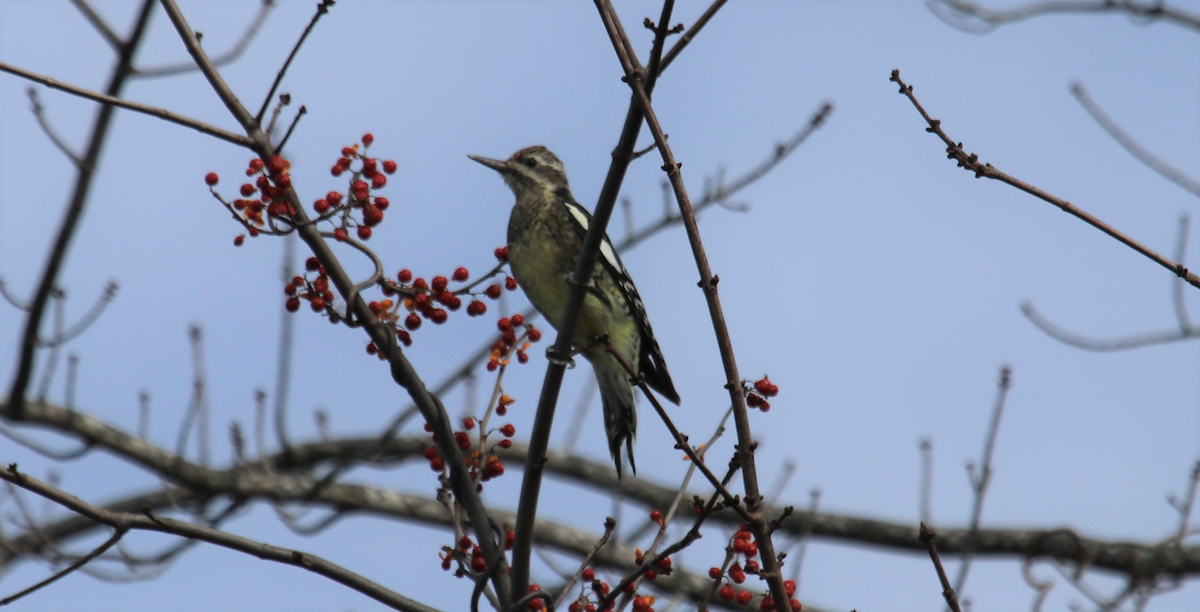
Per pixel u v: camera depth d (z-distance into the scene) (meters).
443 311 8.38
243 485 19.02
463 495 8.41
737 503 7.17
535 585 8.12
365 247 8.12
